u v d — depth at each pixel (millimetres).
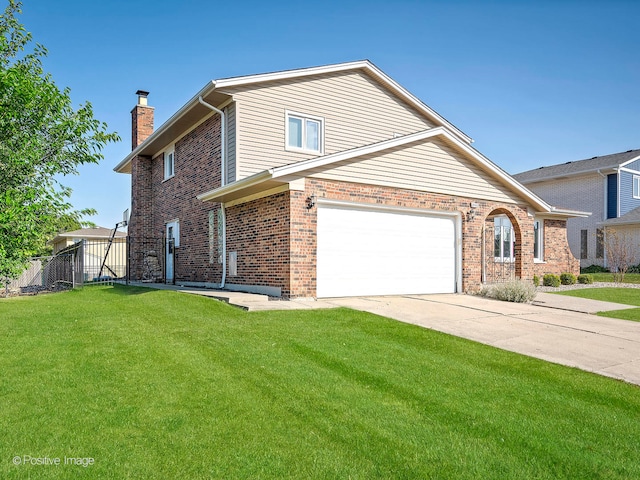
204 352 6160
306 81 14070
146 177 19453
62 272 17359
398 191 12414
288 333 7230
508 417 4473
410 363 6031
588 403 4934
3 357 5855
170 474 3299
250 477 3291
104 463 3414
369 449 3750
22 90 8320
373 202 11938
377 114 15711
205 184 14391
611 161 26422
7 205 7730
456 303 11219
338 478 3320
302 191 10805
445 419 4383
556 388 5352
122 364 5590
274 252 11094
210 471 3350
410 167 12672
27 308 9594
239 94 12734
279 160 13312
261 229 11633
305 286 10711
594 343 7445
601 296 14367
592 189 26688
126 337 6859
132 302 10031
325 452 3676
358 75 15328
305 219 10805
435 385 5270
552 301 12469
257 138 12945
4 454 3506
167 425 4039
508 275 17547
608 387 5398
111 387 4863
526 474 3477
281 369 5562
